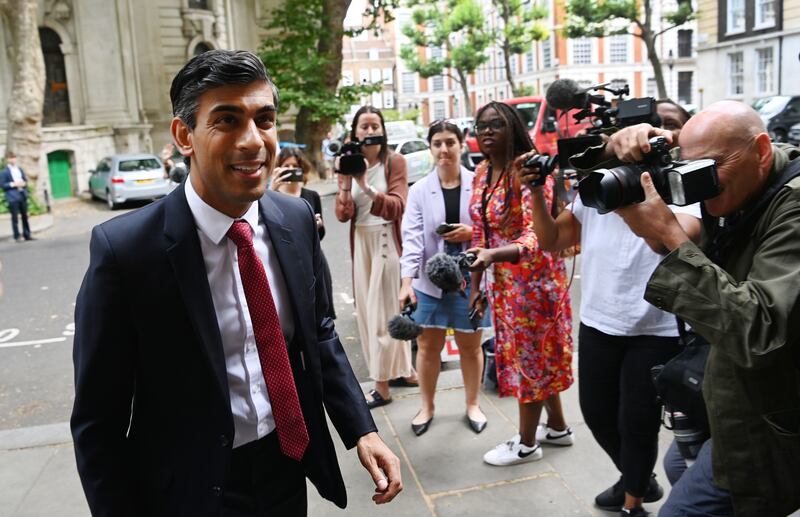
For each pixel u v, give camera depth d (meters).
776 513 1.66
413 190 3.74
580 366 2.77
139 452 1.63
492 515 2.93
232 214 1.58
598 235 2.63
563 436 3.48
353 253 4.29
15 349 6.19
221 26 25.89
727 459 1.69
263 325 1.64
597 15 24.02
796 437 1.62
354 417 1.81
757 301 1.50
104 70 22.61
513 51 35.78
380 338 4.07
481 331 3.71
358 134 4.14
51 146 19.95
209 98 1.43
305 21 19.41
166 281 1.53
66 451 3.76
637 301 2.51
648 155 1.63
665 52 42.31
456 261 2.94
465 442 3.60
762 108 18.56
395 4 20.39
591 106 2.38
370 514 2.99
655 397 2.52
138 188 17.44
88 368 1.51
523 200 3.11
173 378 1.57
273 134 1.53
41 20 21.77
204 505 1.57
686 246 1.60
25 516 3.10
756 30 25.14
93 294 1.50
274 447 1.72
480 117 3.19
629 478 2.63
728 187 1.65
